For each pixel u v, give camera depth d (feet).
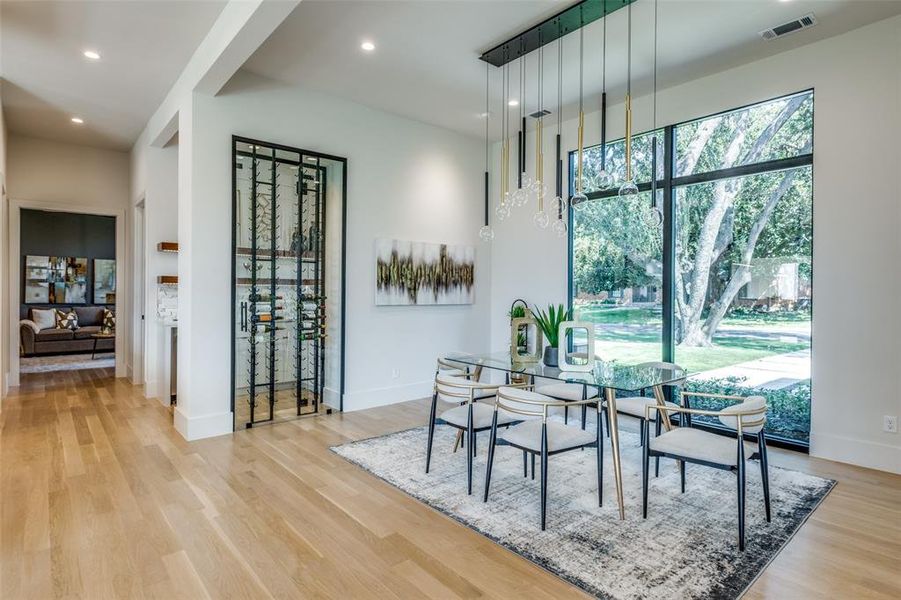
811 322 12.42
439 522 8.59
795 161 12.80
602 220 17.24
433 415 10.93
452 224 19.39
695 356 15.02
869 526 8.52
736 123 13.96
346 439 13.21
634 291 16.39
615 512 9.02
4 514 8.68
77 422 14.55
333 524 8.47
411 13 10.89
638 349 16.28
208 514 8.77
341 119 16.06
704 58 13.07
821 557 7.50
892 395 11.21
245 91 13.98
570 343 18.04
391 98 15.98
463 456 11.96
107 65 13.24
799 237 12.95
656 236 15.79
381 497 9.58
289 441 12.99
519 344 13.52
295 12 10.87
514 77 14.21
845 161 11.84
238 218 14.25
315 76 14.29
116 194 21.30
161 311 17.97
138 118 17.29
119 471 10.74
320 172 15.92
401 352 17.83
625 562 7.33
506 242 20.21
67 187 20.13
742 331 14.03
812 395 12.37
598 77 14.17
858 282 11.66
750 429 8.69
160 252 18.24
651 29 11.55
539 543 7.88
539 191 13.91
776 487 10.25
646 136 15.90
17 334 19.56
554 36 11.83
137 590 6.57
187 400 13.10
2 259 15.05
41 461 11.30
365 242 16.74
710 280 14.69
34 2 10.28
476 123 18.35
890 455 11.20
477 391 11.93
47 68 13.39
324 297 16.06
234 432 13.74
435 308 18.92
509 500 9.49
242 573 6.99
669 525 8.50
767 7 10.66
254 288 14.08
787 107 13.00
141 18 10.99
